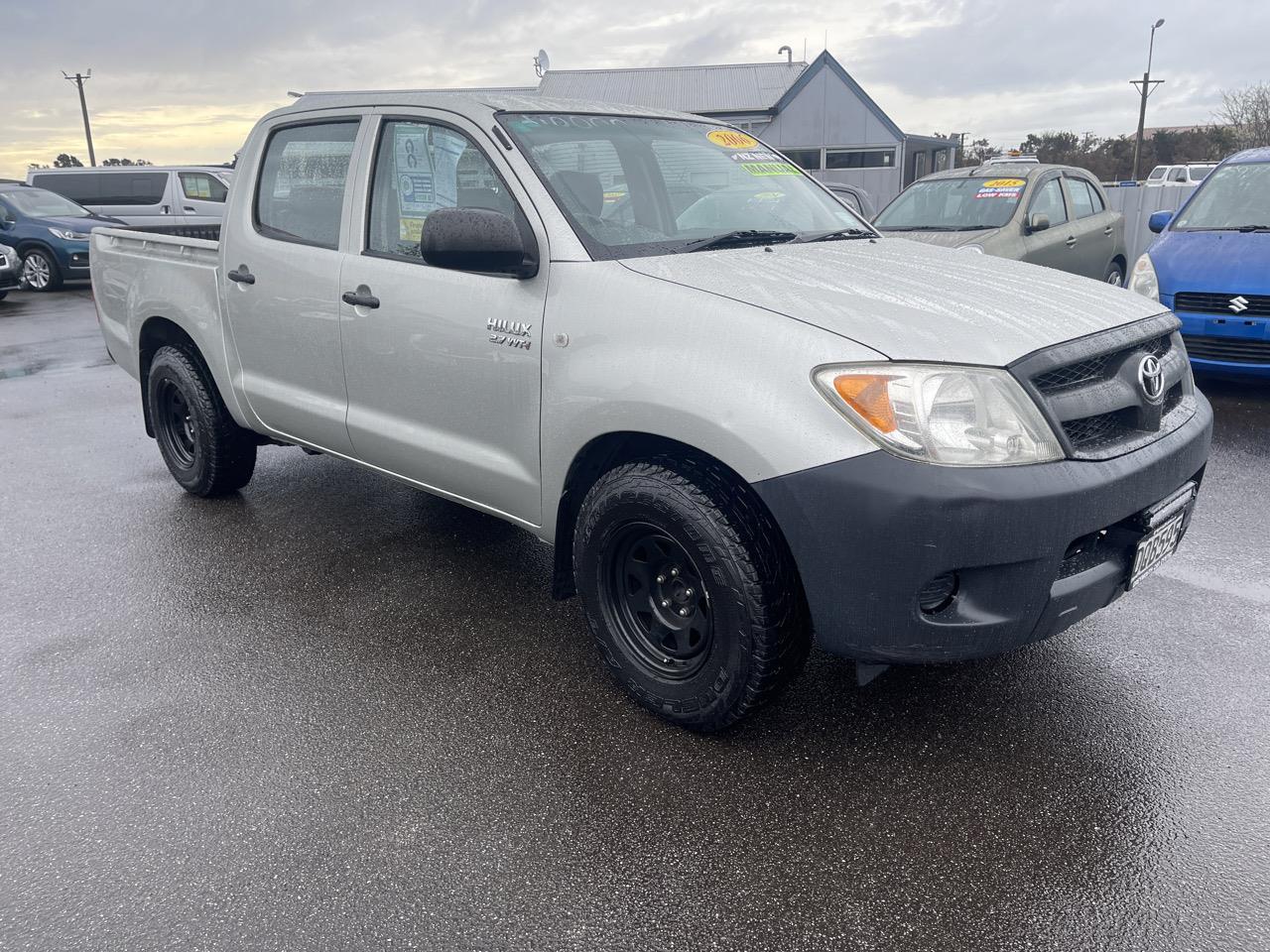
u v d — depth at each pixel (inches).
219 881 89.7
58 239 630.5
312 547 171.9
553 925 83.9
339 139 149.5
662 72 1421.0
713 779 104.3
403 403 139.7
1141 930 82.4
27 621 143.8
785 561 100.9
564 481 118.0
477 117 130.0
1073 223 369.7
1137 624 137.6
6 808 100.3
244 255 163.3
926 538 91.0
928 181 381.1
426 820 97.9
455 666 129.6
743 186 147.6
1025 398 93.7
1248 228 264.4
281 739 112.7
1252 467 206.5
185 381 183.9
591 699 121.0
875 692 121.7
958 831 95.5
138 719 117.1
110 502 198.4
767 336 98.3
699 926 83.7
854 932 82.8
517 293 120.5
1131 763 106.0
